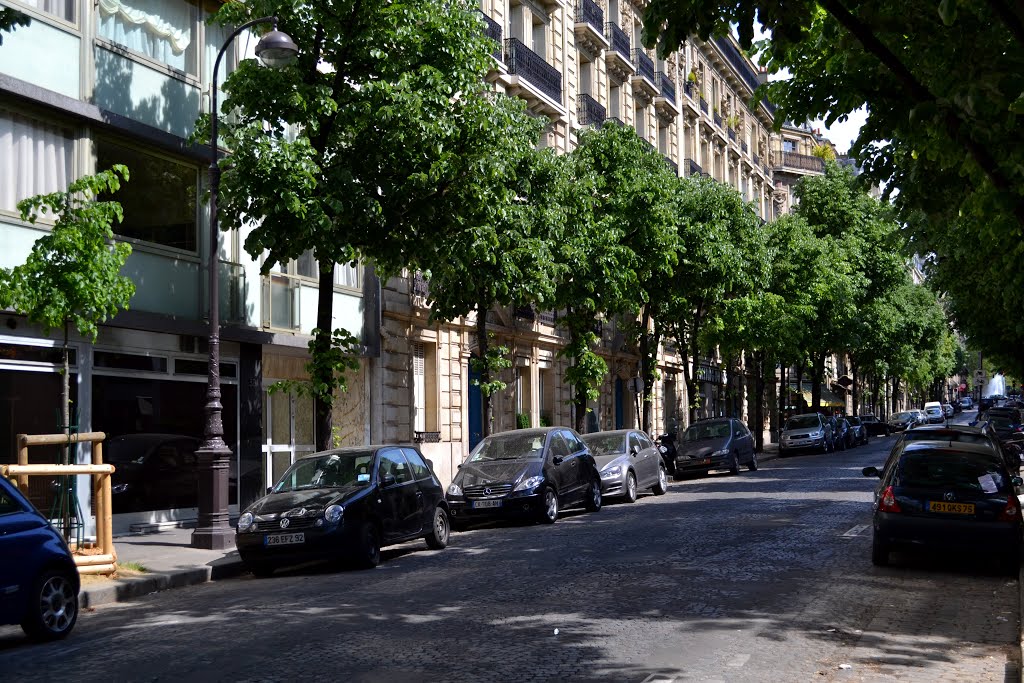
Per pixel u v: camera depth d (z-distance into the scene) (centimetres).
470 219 1745
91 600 1116
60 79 1606
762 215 6562
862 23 638
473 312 2888
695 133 5078
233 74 1630
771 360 4312
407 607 987
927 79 732
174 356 1842
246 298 2008
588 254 2522
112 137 1714
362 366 2412
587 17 3806
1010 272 1255
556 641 809
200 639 874
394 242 1677
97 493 1249
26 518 913
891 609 943
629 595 1014
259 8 1653
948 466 1194
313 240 1575
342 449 1484
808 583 1081
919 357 6781
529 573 1181
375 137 1658
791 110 893
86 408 1653
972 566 1212
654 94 4447
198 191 1908
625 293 2762
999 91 612
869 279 4956
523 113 2075
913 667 722
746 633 835
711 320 3519
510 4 3344
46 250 1227
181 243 1859
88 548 1298
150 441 1781
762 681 682
